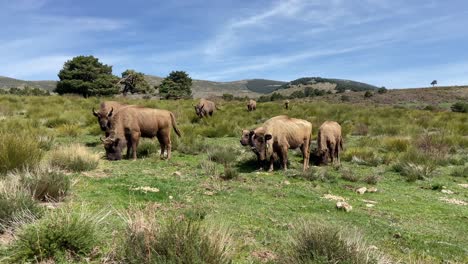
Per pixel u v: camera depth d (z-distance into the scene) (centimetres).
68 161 848
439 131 1775
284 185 832
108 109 1224
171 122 1130
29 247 388
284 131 990
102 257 399
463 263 462
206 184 787
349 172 958
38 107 2211
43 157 892
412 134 1666
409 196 793
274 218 589
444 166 1134
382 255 432
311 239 409
